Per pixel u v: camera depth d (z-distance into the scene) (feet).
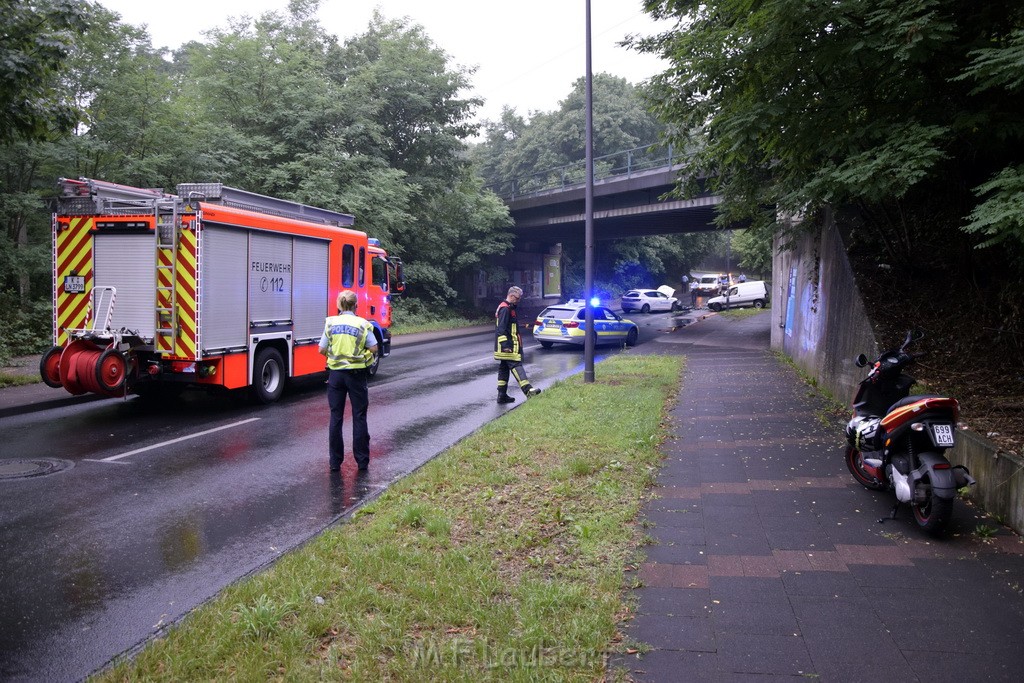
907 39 23.11
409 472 24.11
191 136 68.33
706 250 242.37
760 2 26.66
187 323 32.68
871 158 25.73
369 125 88.28
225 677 10.90
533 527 17.62
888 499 20.20
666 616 13.21
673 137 41.52
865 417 20.75
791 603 13.71
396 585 14.06
